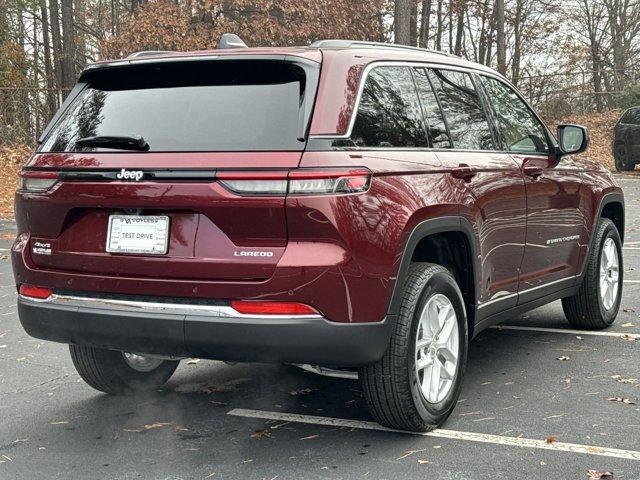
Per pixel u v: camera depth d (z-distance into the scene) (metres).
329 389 5.02
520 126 5.44
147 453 3.97
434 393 4.16
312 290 3.51
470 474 3.62
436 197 4.10
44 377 5.41
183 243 3.65
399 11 20.75
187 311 3.63
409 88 4.35
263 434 4.19
